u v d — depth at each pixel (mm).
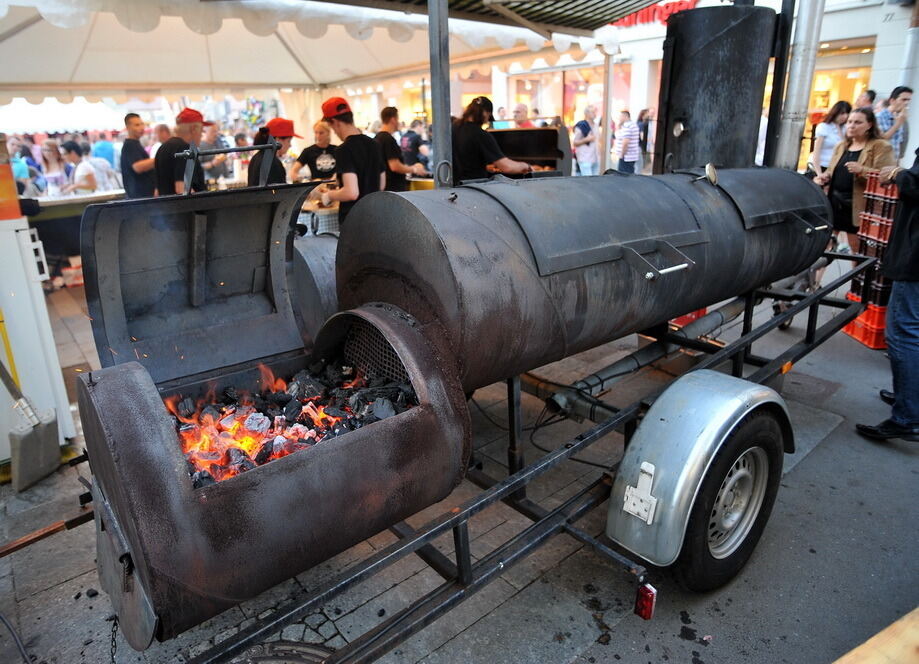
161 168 4676
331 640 1969
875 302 4328
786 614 2039
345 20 4684
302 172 5938
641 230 2311
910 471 2867
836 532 2453
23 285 2984
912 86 7566
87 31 5168
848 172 5059
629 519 1896
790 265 3236
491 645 1936
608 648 1918
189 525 1255
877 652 1163
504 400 3758
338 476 1477
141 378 1403
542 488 2781
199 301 2197
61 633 2041
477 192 2104
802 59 3543
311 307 2963
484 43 5602
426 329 1878
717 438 1840
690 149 3311
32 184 8445
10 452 3039
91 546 2496
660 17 10844
